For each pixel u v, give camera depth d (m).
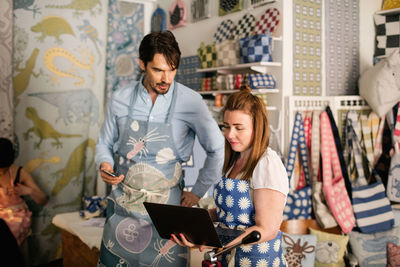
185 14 4.19
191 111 1.73
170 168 1.74
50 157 3.80
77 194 3.96
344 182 3.02
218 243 1.21
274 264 1.38
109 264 1.75
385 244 2.84
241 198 1.38
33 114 3.72
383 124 3.21
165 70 1.59
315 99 3.18
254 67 3.20
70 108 3.89
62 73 3.83
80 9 3.89
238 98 1.38
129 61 4.26
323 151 2.99
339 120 3.22
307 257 2.68
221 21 3.77
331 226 2.85
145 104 1.72
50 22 3.74
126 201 1.73
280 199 1.30
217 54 3.47
